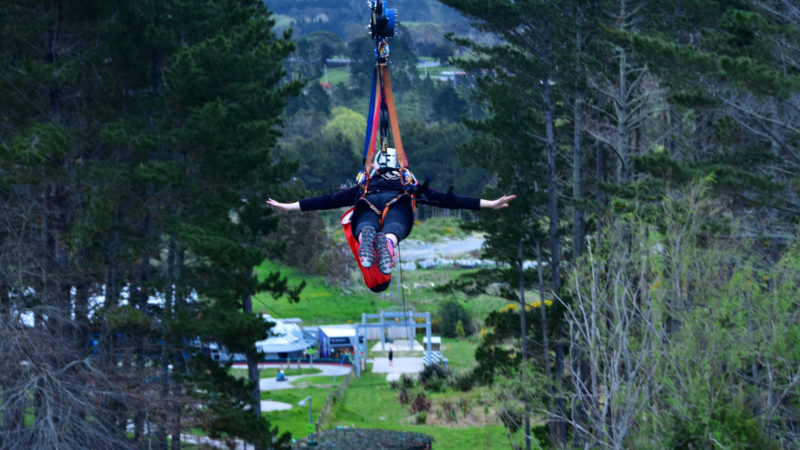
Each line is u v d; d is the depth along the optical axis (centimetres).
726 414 3741
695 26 6912
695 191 4378
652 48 4647
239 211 6700
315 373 14475
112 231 5375
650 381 3859
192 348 5519
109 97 5681
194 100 5381
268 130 6200
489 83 8431
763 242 5038
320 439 8781
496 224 7856
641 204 5331
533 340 7638
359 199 1794
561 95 8950
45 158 4506
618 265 4375
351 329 17438
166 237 6034
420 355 16425
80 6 5228
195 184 5456
